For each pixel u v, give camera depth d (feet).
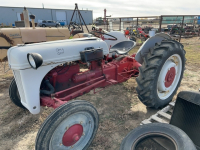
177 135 5.30
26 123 8.45
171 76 8.95
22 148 6.93
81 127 6.12
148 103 8.46
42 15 121.19
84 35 9.33
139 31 35.06
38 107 6.47
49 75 7.17
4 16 109.29
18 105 9.25
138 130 6.03
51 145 5.46
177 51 8.49
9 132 7.85
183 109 6.00
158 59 7.70
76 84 8.12
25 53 5.80
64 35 17.12
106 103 10.21
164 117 8.07
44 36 15.87
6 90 12.53
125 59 11.03
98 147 6.84
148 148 5.74
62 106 5.46
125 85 12.59
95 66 8.82
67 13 129.08
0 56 14.07
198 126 5.69
